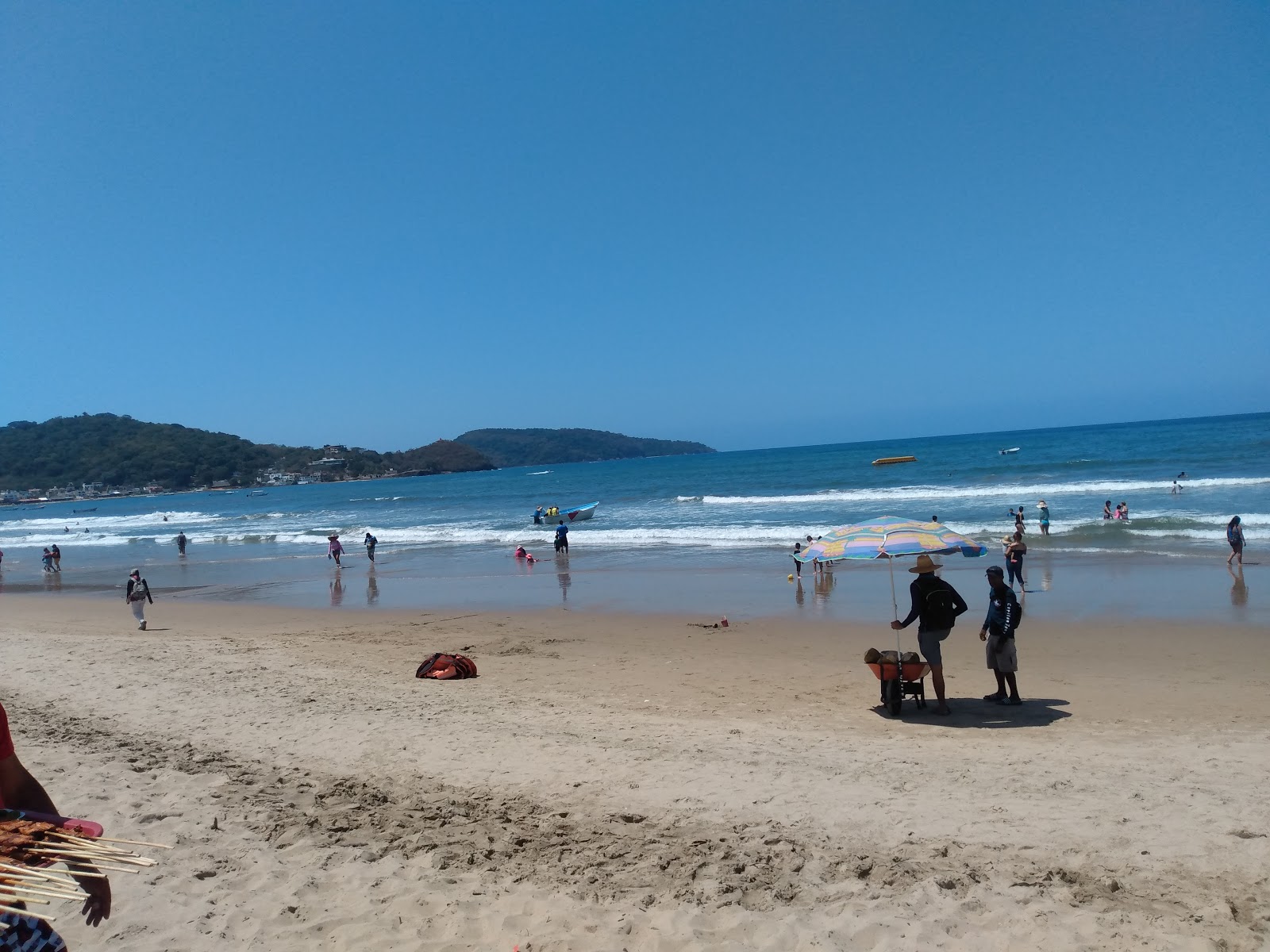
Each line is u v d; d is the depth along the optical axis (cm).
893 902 453
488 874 508
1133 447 7975
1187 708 952
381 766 721
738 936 428
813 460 11738
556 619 1783
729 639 1502
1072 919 425
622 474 11931
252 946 429
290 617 1966
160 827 581
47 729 855
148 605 2277
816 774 681
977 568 2191
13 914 255
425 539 3875
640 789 652
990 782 646
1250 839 509
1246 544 2284
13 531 6862
